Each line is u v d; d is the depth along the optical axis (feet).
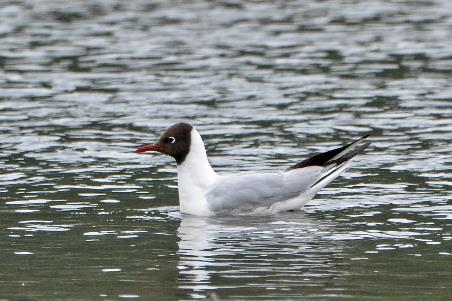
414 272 38.55
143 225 45.88
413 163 56.44
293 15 107.04
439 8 110.42
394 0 115.65
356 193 51.21
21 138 62.64
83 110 70.18
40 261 40.22
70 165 56.70
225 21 103.81
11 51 90.02
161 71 82.38
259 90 75.46
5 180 53.42
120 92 75.36
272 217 47.67
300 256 40.91
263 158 57.67
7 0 116.16
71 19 105.19
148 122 66.74
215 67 83.66
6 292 36.27
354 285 36.96
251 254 41.16
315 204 49.62
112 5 113.39
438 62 84.48
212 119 67.26
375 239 43.39
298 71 81.82
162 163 57.57
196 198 48.32
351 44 92.17
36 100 73.15
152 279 37.78
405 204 49.03
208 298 35.47
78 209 48.32
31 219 46.50
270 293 36.04
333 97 73.10
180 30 99.35
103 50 90.48
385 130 64.03
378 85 76.74
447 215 47.01
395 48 90.27
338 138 62.13
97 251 41.68
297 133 63.57
